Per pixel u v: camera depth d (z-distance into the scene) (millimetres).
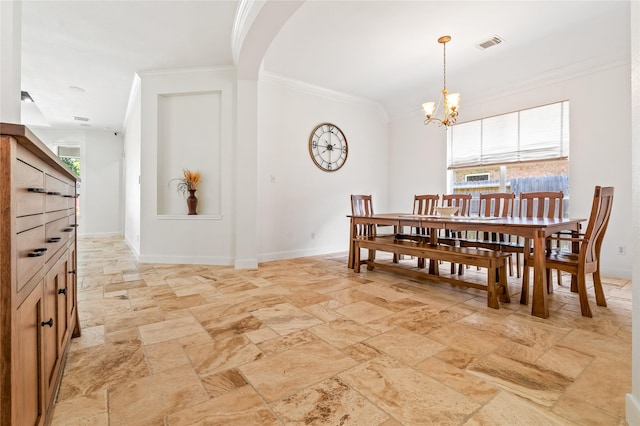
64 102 5504
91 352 1744
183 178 4430
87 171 7430
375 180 5867
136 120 4855
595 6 2947
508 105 4344
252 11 2730
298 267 4047
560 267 2371
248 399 1325
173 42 3529
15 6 1391
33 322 908
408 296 2775
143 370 1558
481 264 2514
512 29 3334
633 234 1117
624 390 1378
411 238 3971
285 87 4695
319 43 3633
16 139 711
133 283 3230
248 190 3986
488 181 4688
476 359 1655
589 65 3578
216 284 3191
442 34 3432
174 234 4297
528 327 2078
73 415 1220
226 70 4215
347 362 1631
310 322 2174
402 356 1690
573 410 1247
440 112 5188
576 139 3711
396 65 4242
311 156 4996
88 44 3553
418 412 1238
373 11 3006
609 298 2699
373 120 5824
